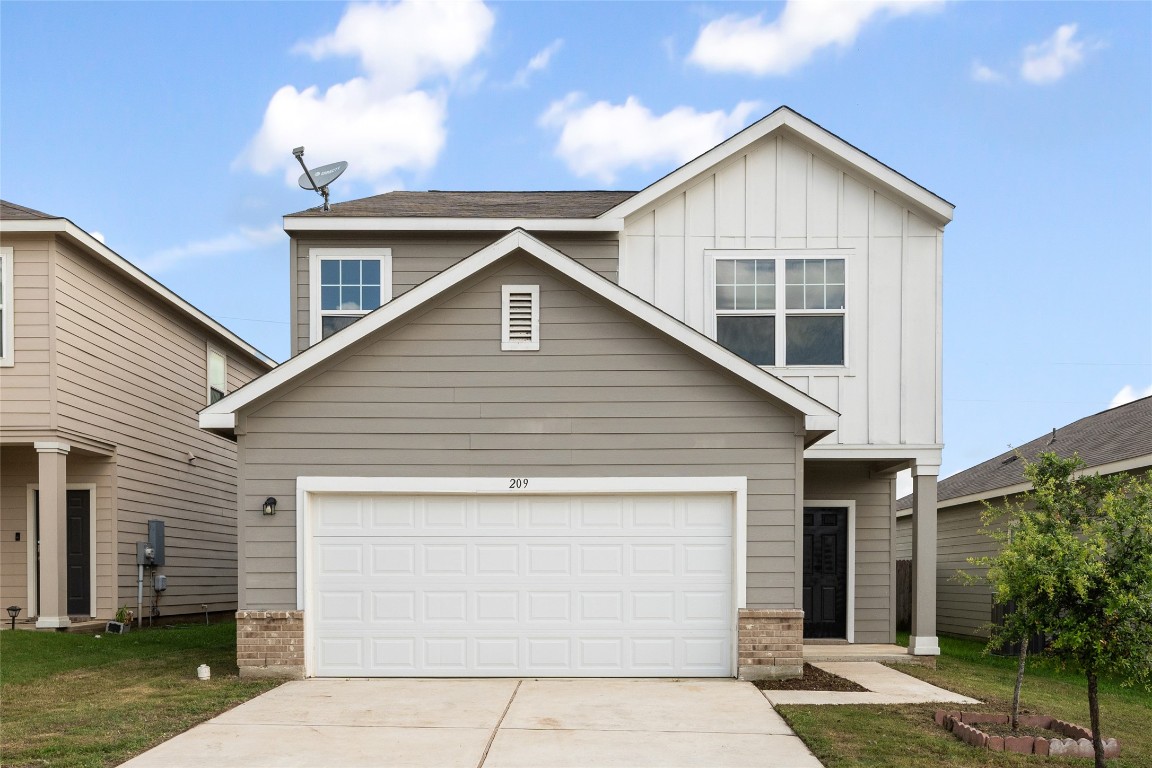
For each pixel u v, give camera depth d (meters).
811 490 14.28
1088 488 8.13
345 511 10.73
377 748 7.40
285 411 10.68
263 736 7.76
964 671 12.02
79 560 15.48
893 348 13.07
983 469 21.80
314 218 13.24
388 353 10.76
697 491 10.70
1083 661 7.32
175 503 18.09
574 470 10.69
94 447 14.85
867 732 7.97
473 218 13.28
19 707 8.81
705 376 10.77
